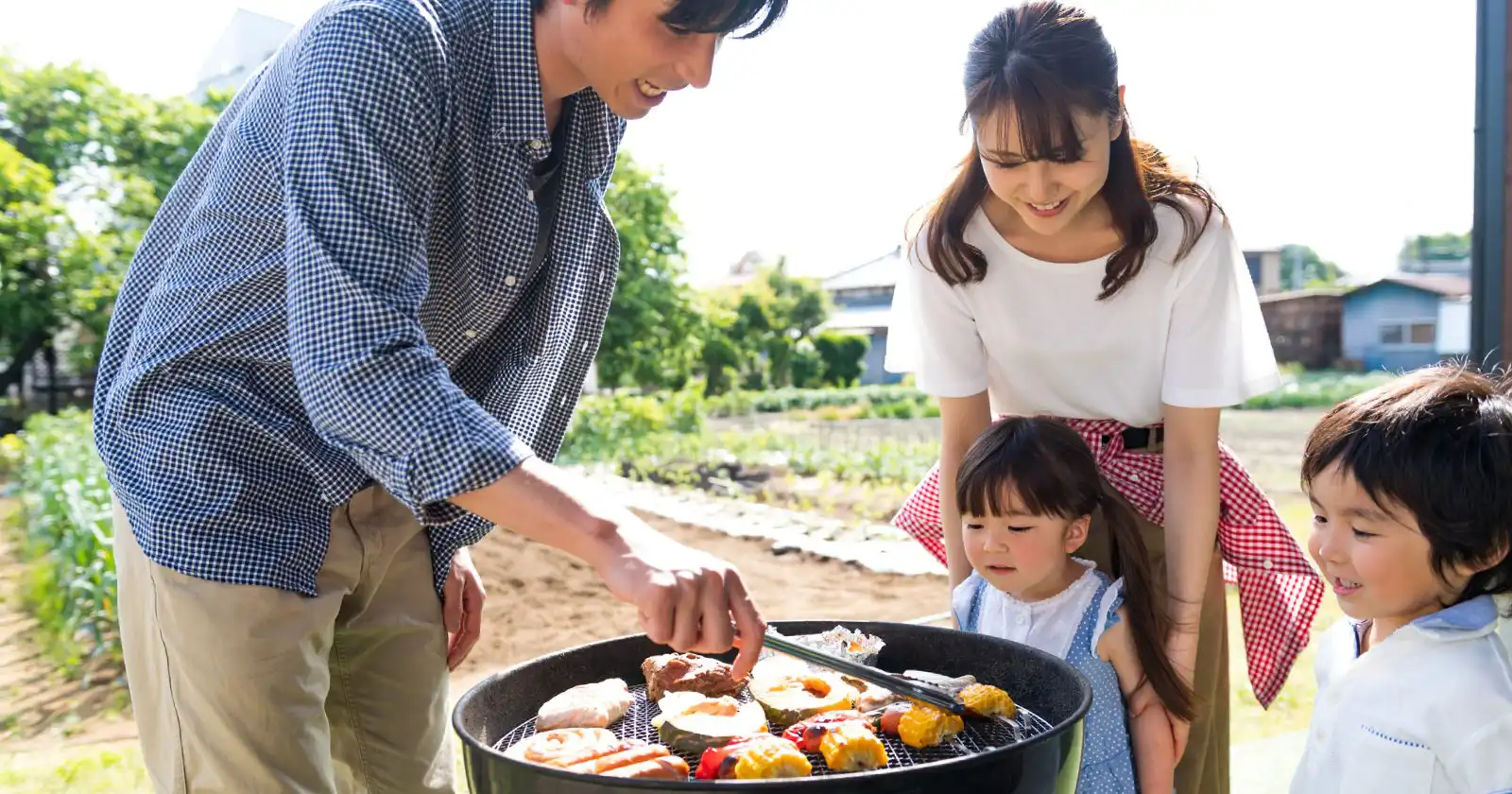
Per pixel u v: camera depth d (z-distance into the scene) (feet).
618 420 40.68
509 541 22.99
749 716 5.07
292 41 4.82
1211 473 6.72
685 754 4.79
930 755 4.76
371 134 4.33
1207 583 7.20
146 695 5.15
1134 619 6.47
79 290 35.04
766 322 62.90
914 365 7.75
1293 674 13.55
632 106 4.93
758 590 21.12
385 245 4.21
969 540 6.84
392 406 3.91
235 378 4.80
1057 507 6.46
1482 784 4.91
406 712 5.97
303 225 4.15
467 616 6.58
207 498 4.66
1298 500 26.99
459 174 4.96
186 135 39.73
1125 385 6.97
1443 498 5.07
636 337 50.78
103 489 19.62
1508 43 13.11
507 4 4.95
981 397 7.43
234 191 4.73
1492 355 13.28
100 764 11.68
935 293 7.16
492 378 5.97
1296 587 7.48
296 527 4.89
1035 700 5.32
